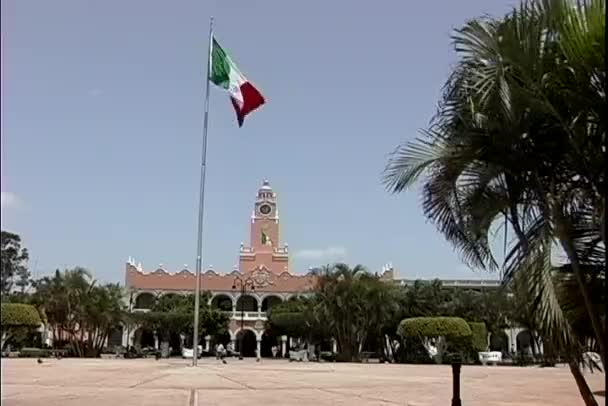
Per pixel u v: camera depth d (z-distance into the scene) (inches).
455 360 491.8
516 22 305.6
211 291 3811.5
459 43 318.0
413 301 2960.1
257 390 874.1
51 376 1132.5
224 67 1440.7
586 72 291.0
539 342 343.3
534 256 306.5
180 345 3452.3
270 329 3508.9
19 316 2492.6
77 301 2765.7
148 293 3784.5
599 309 313.9
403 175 347.9
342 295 2711.6
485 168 339.9
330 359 2810.0
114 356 2903.5
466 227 353.7
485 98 309.7
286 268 4247.0
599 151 305.1
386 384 1060.5
